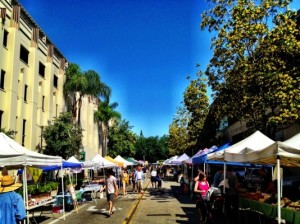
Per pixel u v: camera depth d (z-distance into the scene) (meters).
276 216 9.70
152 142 132.50
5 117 27.52
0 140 11.79
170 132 66.62
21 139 30.22
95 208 19.36
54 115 38.91
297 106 17.97
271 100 19.02
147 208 18.83
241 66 19.56
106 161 32.94
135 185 33.16
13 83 28.34
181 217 15.38
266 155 9.84
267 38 18.95
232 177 13.27
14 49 28.45
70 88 41.12
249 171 24.70
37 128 34.06
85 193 25.36
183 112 63.53
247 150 11.79
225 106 21.53
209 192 13.23
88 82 41.81
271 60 19.22
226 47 19.86
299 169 23.08
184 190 27.95
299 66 19.50
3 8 26.64
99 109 61.06
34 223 14.20
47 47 36.91
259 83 19.16
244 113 20.86
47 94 36.41
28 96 32.12
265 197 11.46
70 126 34.72
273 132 19.73
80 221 14.61
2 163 10.89
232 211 13.09
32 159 12.34
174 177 53.69
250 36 19.42
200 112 44.09
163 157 133.38
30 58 32.50
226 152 13.06
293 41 18.77
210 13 20.81
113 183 16.55
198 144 47.72
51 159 14.36
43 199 15.02
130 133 74.94
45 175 29.08
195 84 44.06
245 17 19.50
